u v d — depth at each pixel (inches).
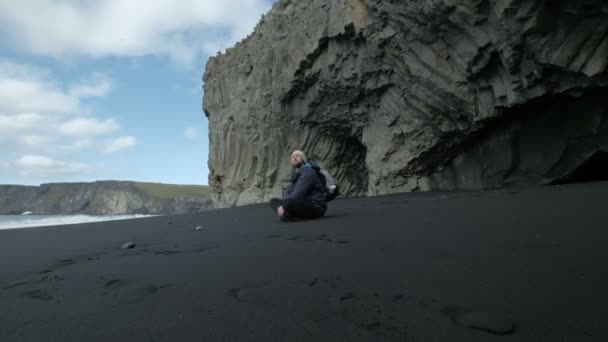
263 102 823.1
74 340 64.4
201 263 124.3
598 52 336.2
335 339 58.6
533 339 54.3
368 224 193.9
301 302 76.9
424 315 65.8
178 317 72.6
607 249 97.9
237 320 69.1
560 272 82.4
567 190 284.0
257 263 116.8
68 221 1360.7
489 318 61.8
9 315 79.9
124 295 90.7
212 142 1070.4
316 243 146.6
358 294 79.6
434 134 521.3
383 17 490.0
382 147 593.3
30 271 134.2
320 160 777.6
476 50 410.3
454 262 99.1
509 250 106.7
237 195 941.8
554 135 417.1
